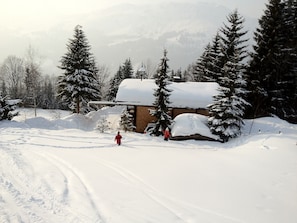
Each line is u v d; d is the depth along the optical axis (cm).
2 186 1033
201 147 2158
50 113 5319
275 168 1309
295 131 2681
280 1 3253
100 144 2064
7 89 7112
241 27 4225
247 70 3344
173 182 1184
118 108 4388
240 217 889
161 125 2641
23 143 1894
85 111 4222
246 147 1912
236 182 1168
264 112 3350
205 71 4781
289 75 3369
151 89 3253
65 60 3772
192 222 853
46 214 851
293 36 3478
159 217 874
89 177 1214
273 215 901
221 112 2419
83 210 888
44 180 1132
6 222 789
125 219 849
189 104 3061
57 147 1855
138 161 1540
